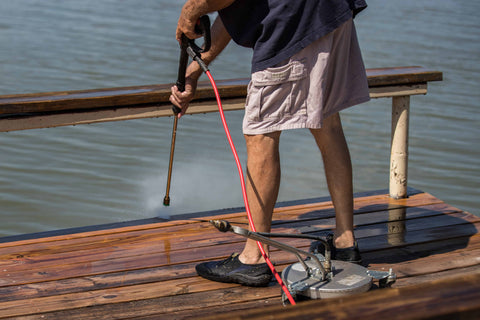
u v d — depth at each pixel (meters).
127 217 5.87
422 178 7.00
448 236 2.85
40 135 8.10
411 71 3.28
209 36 2.24
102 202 6.24
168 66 11.32
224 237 2.88
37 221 5.93
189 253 2.69
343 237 2.46
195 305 2.21
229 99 3.01
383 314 0.67
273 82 2.13
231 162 7.27
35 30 13.95
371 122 8.66
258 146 2.23
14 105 2.67
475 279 0.74
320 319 0.67
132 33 14.06
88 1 18.22
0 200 6.31
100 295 2.30
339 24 2.13
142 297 2.28
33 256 2.68
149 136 8.13
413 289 0.72
